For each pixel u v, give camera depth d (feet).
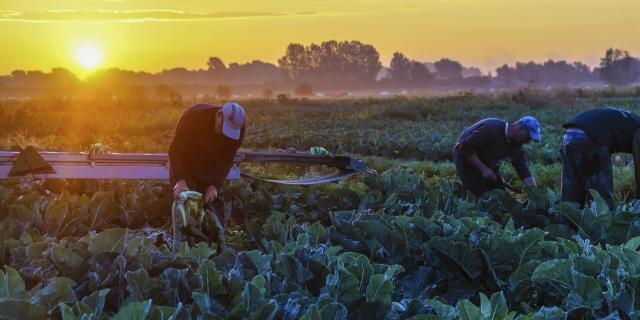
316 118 124.57
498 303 11.90
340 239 18.31
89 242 15.88
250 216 25.73
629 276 13.09
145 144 63.16
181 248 15.89
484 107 138.00
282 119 122.52
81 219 21.61
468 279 16.24
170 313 11.52
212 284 13.34
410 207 23.84
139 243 15.21
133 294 12.83
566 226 19.58
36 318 11.16
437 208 23.89
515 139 25.99
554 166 45.62
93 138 65.67
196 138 19.31
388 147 63.05
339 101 220.84
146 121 101.14
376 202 25.35
